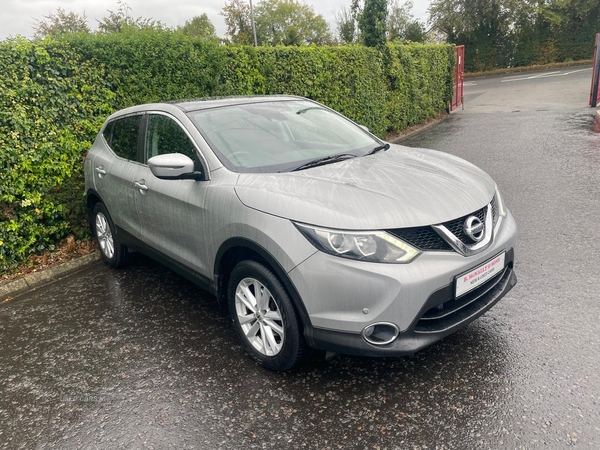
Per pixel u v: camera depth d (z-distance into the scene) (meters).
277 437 2.60
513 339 3.28
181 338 3.74
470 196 2.97
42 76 5.50
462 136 12.20
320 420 2.70
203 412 2.85
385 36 12.61
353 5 12.91
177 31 7.14
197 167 3.52
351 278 2.59
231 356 3.43
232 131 3.74
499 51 37.72
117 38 6.21
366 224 2.62
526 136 11.10
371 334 2.67
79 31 6.54
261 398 2.93
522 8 35.75
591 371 2.88
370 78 11.92
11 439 2.79
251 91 8.35
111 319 4.18
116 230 4.86
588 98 16.95
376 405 2.78
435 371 3.03
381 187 2.95
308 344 2.88
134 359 3.51
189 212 3.53
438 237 2.71
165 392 3.08
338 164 3.46
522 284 4.04
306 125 4.12
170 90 6.82
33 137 5.45
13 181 5.36
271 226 2.84
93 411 2.96
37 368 3.52
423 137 12.84
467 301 2.89
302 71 9.56
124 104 6.32
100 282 5.03
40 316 4.39
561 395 2.70
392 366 3.13
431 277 2.60
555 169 7.79
